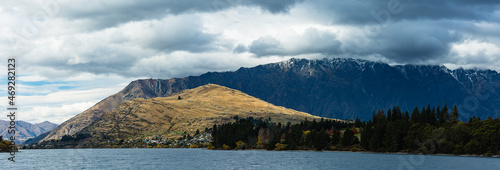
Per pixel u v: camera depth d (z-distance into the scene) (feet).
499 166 643.86
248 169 637.30
